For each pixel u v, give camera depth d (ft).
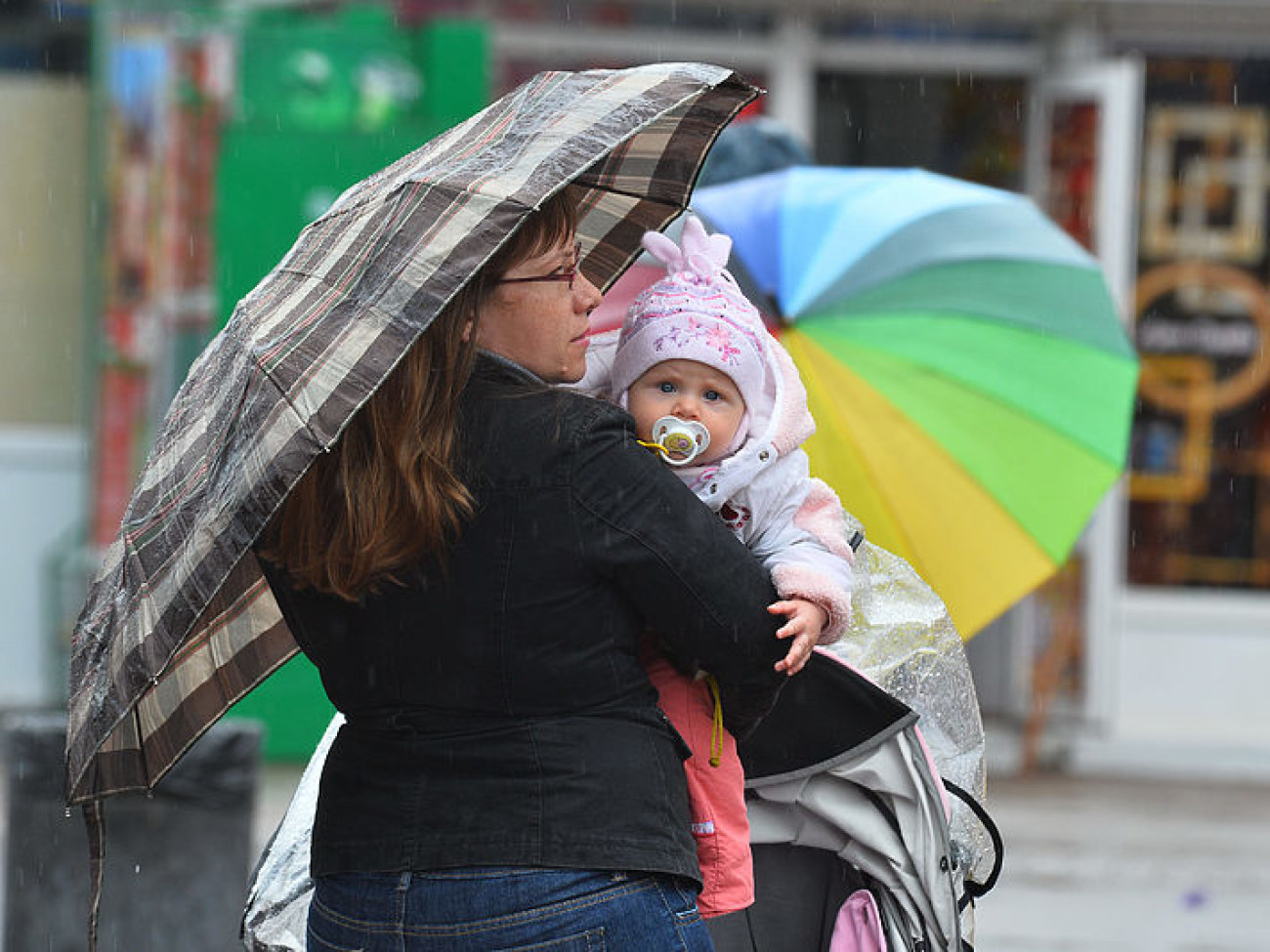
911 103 127.24
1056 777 123.34
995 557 58.85
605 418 33.63
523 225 33.94
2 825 94.22
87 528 118.62
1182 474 129.49
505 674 33.01
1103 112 120.47
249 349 32.60
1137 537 129.90
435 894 32.86
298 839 43.86
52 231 128.06
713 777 36.04
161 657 32.68
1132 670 129.39
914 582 44.09
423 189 32.27
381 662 33.76
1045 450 59.36
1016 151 127.24
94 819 37.65
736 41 125.59
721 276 36.60
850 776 39.78
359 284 32.07
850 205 60.39
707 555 33.32
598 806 32.86
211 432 33.37
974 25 126.31
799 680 39.01
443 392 33.09
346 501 32.76
